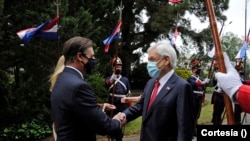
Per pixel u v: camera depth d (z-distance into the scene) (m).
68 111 2.75
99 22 11.98
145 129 3.55
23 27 8.62
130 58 22.91
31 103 8.60
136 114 3.87
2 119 8.40
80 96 2.74
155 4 21.41
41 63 8.89
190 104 3.36
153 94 3.59
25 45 8.62
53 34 6.83
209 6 2.14
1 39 8.10
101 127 2.80
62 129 2.77
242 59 10.94
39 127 8.71
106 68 12.19
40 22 8.48
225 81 1.94
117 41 8.24
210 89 21.56
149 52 3.61
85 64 2.92
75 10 10.41
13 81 8.81
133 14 22.61
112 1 11.89
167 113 3.39
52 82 3.00
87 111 2.74
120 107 7.63
